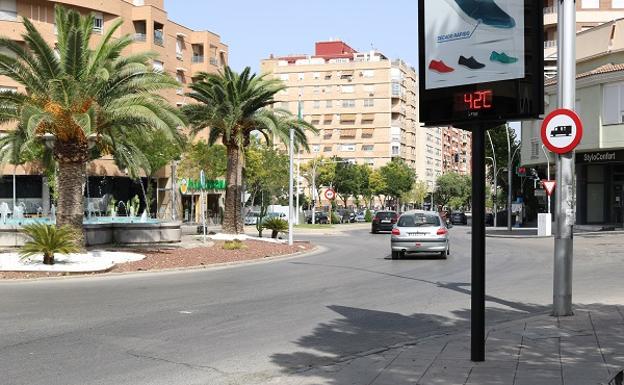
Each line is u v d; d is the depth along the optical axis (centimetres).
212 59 6475
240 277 1650
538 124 4088
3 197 4762
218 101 2962
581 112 3631
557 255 975
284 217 6341
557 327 879
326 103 11469
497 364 675
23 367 686
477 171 661
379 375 644
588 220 3844
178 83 2045
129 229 2605
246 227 5522
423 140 13038
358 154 11338
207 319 1000
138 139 4219
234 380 639
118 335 868
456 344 787
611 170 3856
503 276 1620
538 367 659
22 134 2056
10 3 4856
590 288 1321
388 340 846
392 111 11325
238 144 3061
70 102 1872
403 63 11562
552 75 3888
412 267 1884
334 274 1709
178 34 6044
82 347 791
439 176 13012
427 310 1095
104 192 5319
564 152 968
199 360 726
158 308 1109
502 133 6362
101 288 1403
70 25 1975
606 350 737
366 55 11688
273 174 5941
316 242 3447
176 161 5047
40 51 1866
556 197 981
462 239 3547
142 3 5956
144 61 2061
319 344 819
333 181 8662
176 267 1852
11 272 1655
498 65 648
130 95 1958
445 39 682
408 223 2191
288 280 1569
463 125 670
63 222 1944
